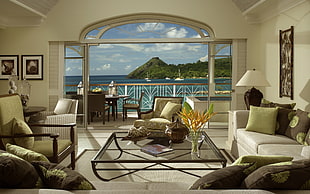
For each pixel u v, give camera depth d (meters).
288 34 4.73
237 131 4.19
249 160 1.60
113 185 2.14
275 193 1.33
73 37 6.30
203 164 3.91
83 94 6.63
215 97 6.57
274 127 3.84
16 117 3.38
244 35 6.22
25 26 6.30
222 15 6.20
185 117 3.04
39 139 4.40
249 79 4.64
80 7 6.26
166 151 2.97
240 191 1.32
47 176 1.55
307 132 3.38
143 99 10.66
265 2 4.99
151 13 6.23
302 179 1.39
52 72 6.48
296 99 4.48
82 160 4.12
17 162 1.45
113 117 8.08
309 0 4.06
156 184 2.17
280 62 5.07
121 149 3.13
